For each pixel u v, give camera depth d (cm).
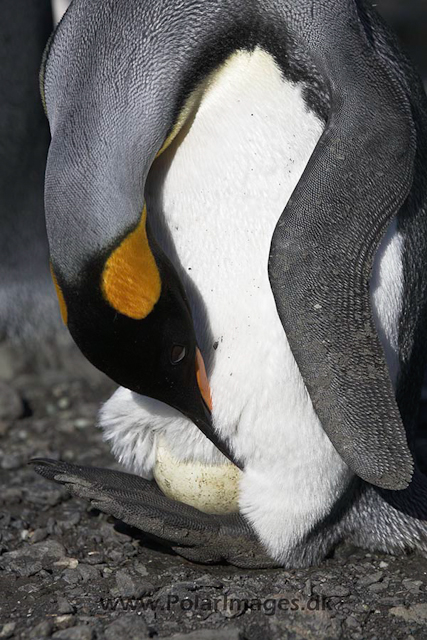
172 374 801
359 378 759
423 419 1245
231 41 777
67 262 749
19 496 1036
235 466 854
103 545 928
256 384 818
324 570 871
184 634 737
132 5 780
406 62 871
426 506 926
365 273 761
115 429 895
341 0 775
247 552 862
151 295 770
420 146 857
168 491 885
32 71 1388
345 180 756
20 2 1355
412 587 834
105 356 768
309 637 750
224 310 812
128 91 769
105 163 755
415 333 880
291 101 783
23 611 800
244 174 791
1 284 1433
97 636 741
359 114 759
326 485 845
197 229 805
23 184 1415
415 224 851
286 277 754
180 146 801
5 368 1412
